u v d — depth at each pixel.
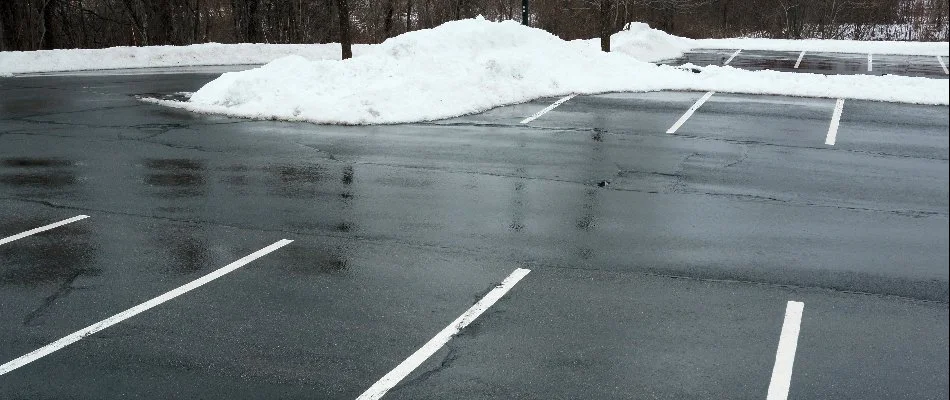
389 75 15.35
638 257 6.96
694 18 48.75
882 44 31.16
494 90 15.28
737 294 6.13
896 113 13.72
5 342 5.32
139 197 8.89
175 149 11.41
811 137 11.98
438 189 9.26
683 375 4.89
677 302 5.98
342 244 7.31
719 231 7.71
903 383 4.79
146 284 6.32
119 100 16.41
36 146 11.59
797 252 7.11
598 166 10.35
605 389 4.73
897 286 6.30
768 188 9.30
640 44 27.78
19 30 34.22
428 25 48.78
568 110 14.35
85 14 44.59
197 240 7.42
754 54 28.62
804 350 5.21
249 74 15.45
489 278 6.47
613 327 5.54
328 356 5.12
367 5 49.00
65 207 8.48
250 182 9.56
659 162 10.55
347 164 10.49
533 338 5.38
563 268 6.70
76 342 5.31
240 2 42.81
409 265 6.76
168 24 38.34
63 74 22.52
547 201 8.76
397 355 5.15
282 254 7.04
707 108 14.33
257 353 5.16
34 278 6.44
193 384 4.78
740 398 4.63
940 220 8.09
